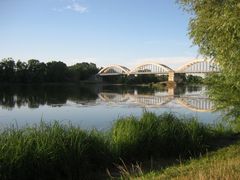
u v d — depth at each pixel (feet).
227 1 32.50
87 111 104.01
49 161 31.83
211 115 82.79
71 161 32.81
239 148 43.34
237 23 30.50
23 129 34.14
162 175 31.60
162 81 460.55
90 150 35.22
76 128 36.14
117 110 105.81
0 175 29.12
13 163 29.84
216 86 47.32
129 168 36.32
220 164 27.55
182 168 33.09
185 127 44.39
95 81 441.27
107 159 36.45
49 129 34.53
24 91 229.25
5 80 362.53
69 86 349.61
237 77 36.50
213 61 38.17
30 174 30.81
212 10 34.42
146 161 39.01
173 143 42.06
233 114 47.73
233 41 31.42
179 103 136.36
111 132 41.14
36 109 112.06
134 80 445.37
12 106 122.62
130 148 38.83
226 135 53.01
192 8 37.22
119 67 451.94
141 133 40.32
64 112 102.37
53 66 397.19
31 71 380.78
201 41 36.55
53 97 170.60
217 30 32.96
